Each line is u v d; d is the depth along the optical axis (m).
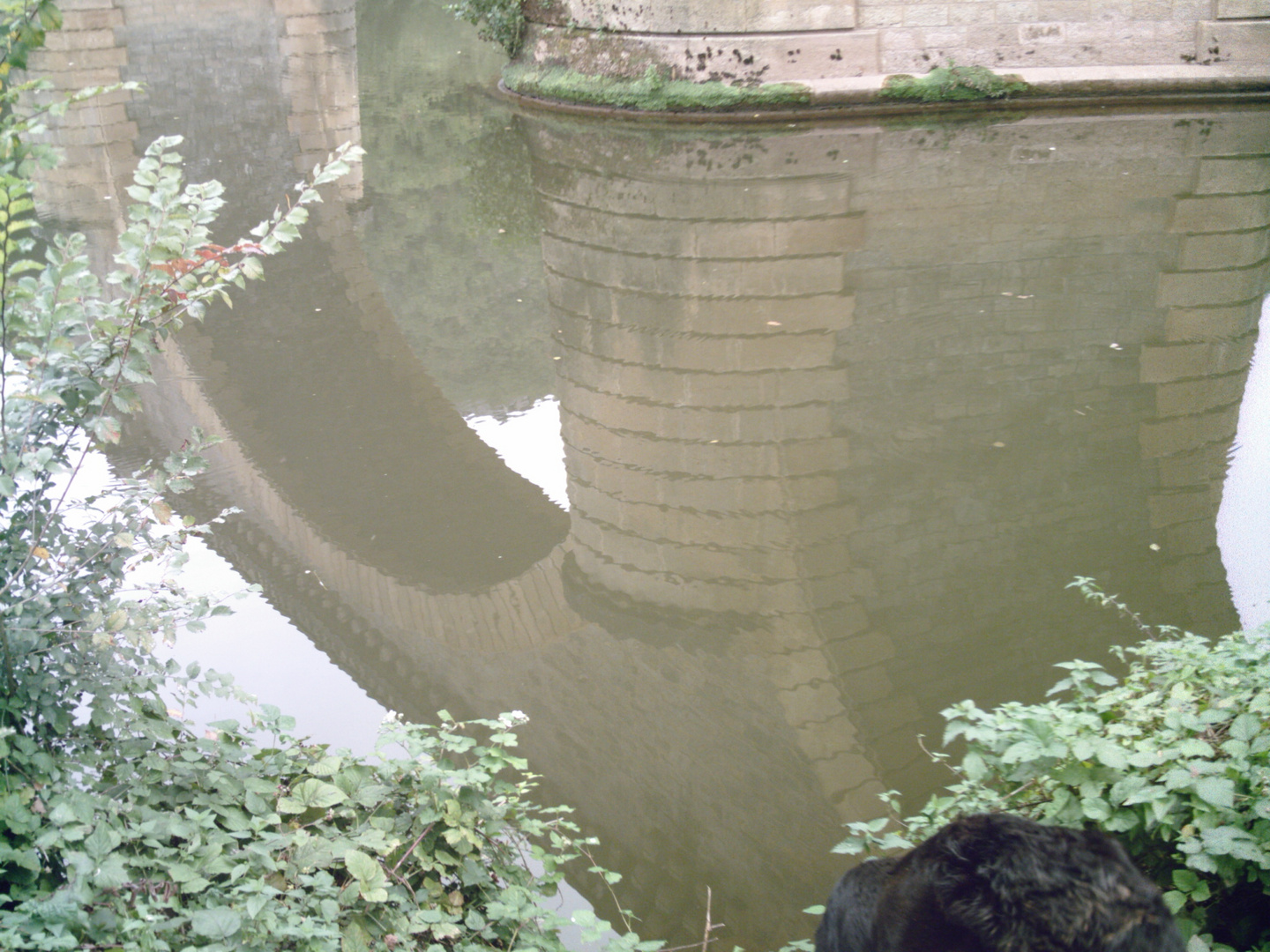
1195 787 3.18
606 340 10.83
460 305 12.16
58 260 3.37
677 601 7.24
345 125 20.17
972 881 1.53
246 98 22.70
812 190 14.10
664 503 8.17
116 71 25.25
